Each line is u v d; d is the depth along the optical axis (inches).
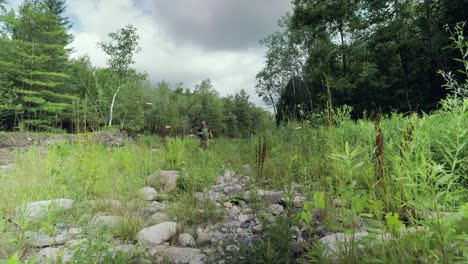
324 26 706.8
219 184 207.5
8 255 87.7
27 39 900.0
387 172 104.7
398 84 616.1
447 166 97.8
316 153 197.8
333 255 69.1
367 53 654.5
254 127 426.0
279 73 1104.2
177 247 98.2
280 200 145.0
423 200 56.9
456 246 45.5
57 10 1343.5
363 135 142.3
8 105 718.5
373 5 616.1
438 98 516.4
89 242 86.3
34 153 226.2
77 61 1195.3
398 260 57.8
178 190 178.5
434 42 503.8
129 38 961.5
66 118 871.1
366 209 89.0
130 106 961.5
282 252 80.1
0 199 135.6
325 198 108.0
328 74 674.8
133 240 104.8
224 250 82.3
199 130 400.8
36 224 113.7
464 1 437.7
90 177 175.6
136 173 217.6
